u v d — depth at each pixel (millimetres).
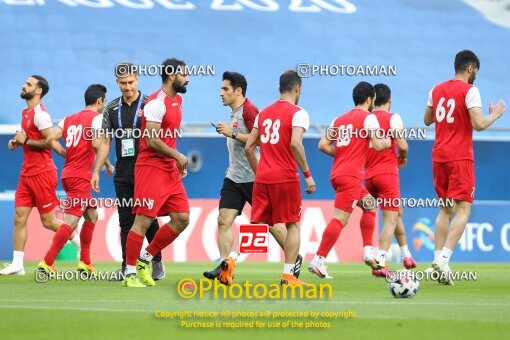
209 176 70125
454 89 39438
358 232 66875
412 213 69438
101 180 66500
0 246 65250
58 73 92438
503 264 65375
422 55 100875
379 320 24703
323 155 70875
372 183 44938
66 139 41250
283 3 103500
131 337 21078
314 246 65812
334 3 104250
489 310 27531
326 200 66750
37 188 43750
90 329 22500
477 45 103000
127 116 39469
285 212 35031
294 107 34812
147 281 36750
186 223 36594
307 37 100500
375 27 102500
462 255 70062
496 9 106438
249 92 94750
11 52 92938
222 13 101312
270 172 34844
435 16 104562
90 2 98938
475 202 70250
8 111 88875
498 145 76812
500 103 39125
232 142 38844
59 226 44406
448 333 21922
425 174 72625
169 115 35156
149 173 35500
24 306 28125
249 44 98750
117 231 64375
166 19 99312
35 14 96750
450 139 39625
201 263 62562
